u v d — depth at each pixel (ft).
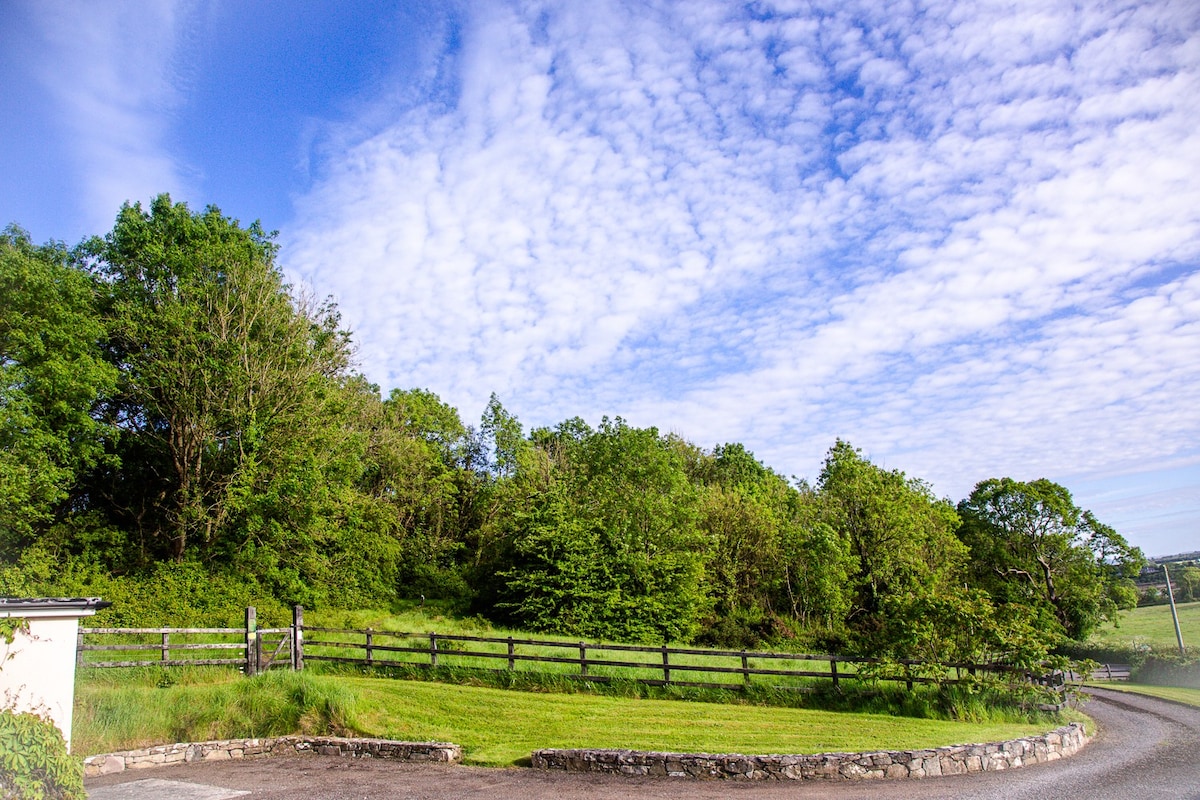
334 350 105.50
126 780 32.37
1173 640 135.74
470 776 32.78
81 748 34.81
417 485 142.92
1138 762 35.88
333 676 56.85
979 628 48.80
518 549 113.70
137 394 89.51
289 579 95.81
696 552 114.83
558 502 118.93
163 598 78.28
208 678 49.44
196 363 87.51
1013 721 45.52
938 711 47.09
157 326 89.25
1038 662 47.62
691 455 193.57
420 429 159.12
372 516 122.83
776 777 31.94
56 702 29.76
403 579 132.77
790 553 122.01
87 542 83.97
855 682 50.75
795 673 50.72
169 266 91.04
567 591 103.65
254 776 33.09
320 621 88.84
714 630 107.14
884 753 32.91
